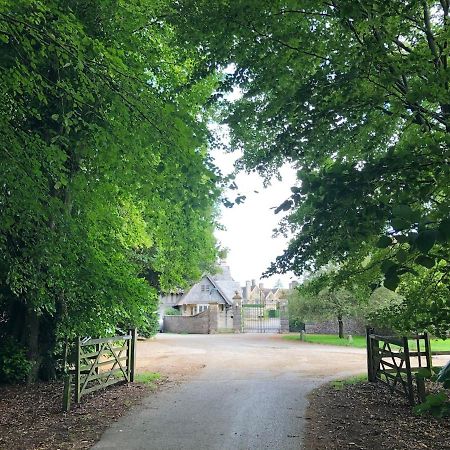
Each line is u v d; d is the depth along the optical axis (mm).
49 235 9148
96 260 10586
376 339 10797
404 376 10906
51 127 9898
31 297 10195
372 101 6102
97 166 8906
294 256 6168
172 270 14742
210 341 27469
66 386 8414
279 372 13547
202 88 11242
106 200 9648
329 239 5430
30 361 10969
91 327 11297
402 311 6652
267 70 7980
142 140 7324
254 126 9516
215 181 7312
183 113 7797
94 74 6844
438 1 7238
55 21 6672
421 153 4461
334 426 7316
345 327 31453
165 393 10062
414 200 4172
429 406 2721
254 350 20953
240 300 41062
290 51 7621
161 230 12219
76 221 9664
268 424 7453
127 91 6965
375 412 8211
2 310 11578
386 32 5930
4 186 8078
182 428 7230
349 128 7121
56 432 7035
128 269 11867
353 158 7535
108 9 9508
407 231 2604
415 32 7680
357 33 6273
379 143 7453
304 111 6582
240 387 10852
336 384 11117
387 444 6375
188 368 14391
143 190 8008
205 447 6273
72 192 9391
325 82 6324
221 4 7469
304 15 7301
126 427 7301
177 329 40781
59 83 7316
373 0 5398
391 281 2719
